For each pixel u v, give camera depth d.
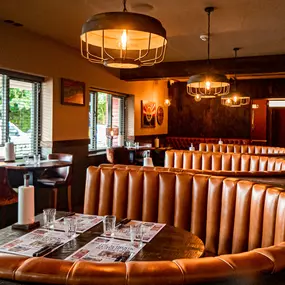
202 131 10.50
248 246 2.41
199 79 4.14
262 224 2.32
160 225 2.18
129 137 8.25
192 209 2.74
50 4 3.72
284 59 6.31
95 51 6.02
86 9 3.88
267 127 10.23
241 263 0.96
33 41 4.97
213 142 10.23
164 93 10.24
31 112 5.35
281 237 2.12
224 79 4.20
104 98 7.41
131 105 8.25
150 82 9.16
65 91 5.70
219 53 6.30
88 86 6.40
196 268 0.93
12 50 4.60
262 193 2.36
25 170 3.99
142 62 2.51
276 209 2.21
